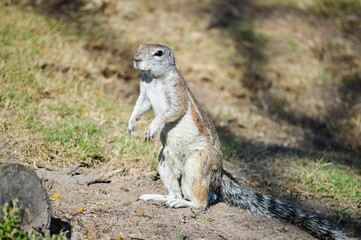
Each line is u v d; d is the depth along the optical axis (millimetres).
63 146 9984
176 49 15578
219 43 16344
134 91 13969
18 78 11961
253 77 15523
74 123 10789
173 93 8531
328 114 15352
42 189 6832
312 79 16344
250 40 16812
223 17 17516
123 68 14391
